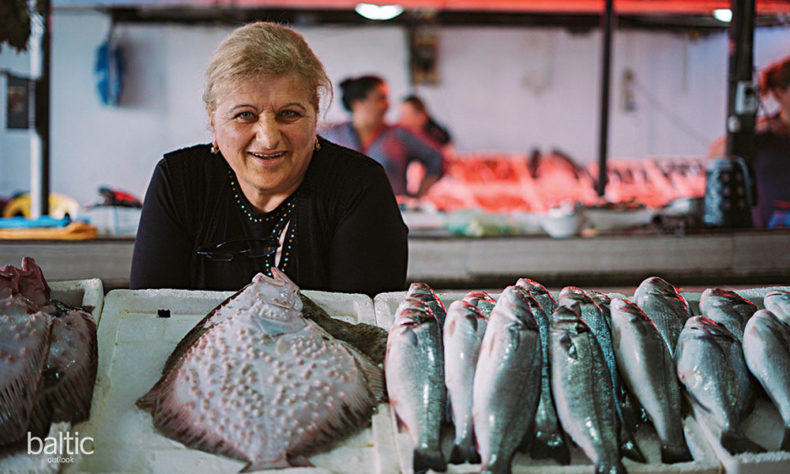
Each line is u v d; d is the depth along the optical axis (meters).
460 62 9.38
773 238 4.53
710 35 9.46
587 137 9.63
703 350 1.79
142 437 1.65
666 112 9.62
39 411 1.62
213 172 2.32
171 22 8.74
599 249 4.40
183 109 8.98
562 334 1.76
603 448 1.61
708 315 2.06
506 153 9.58
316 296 2.09
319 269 2.33
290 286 1.94
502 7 8.27
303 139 2.17
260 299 1.88
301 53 2.17
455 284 4.29
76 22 8.59
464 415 1.66
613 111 9.60
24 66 8.54
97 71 8.61
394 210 2.39
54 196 7.90
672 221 4.80
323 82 2.25
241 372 1.68
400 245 2.40
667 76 9.56
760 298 2.17
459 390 1.69
